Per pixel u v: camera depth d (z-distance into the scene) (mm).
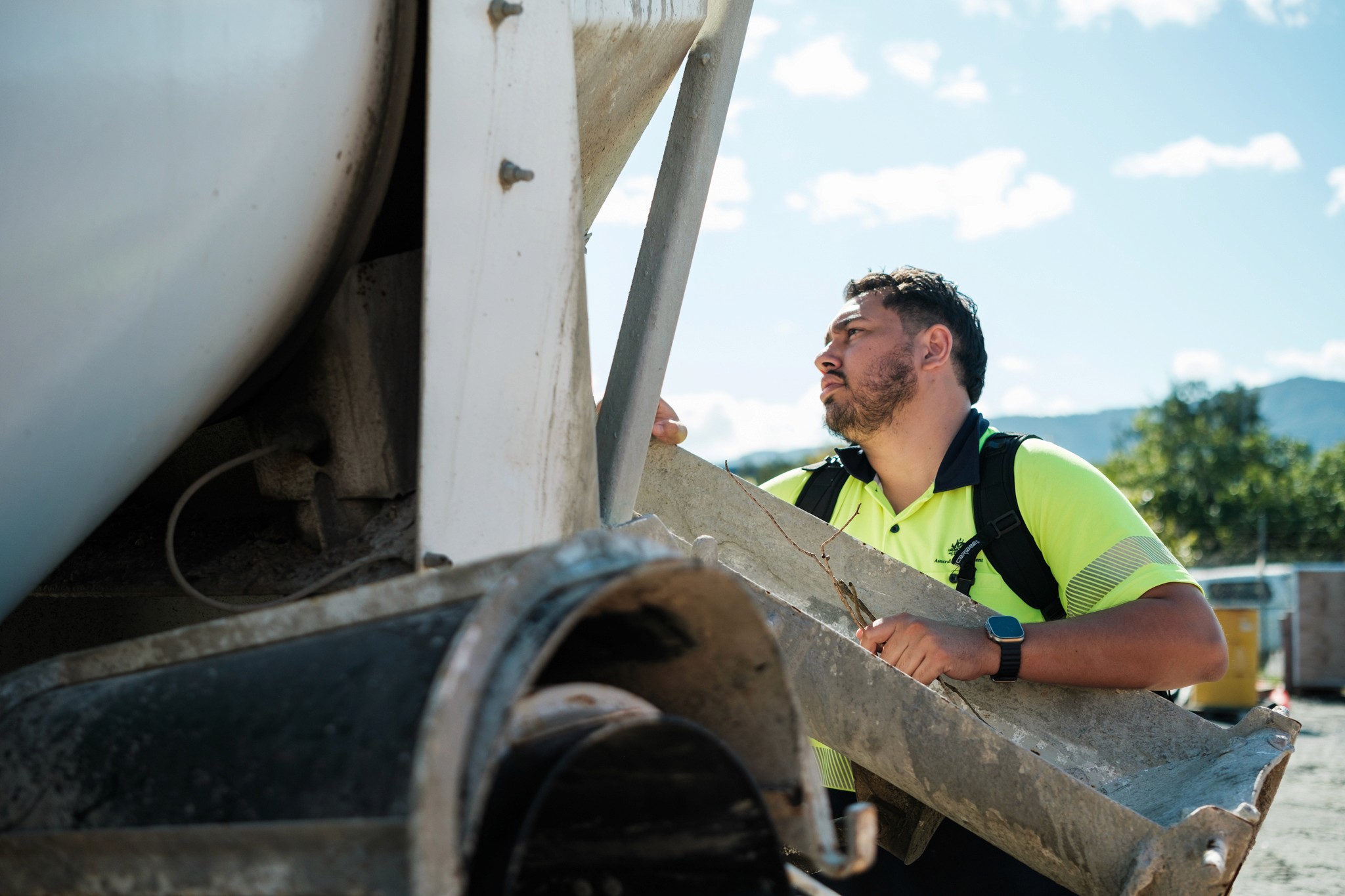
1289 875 4324
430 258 1199
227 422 1461
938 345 2682
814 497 2945
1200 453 46094
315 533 1353
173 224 1007
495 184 1279
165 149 975
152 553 1431
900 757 1706
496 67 1291
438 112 1218
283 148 1122
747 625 789
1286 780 6457
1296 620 11945
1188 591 2230
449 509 1201
